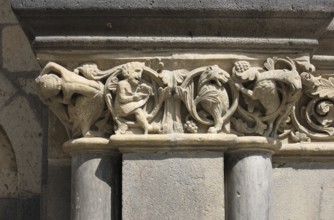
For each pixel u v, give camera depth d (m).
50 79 4.51
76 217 4.55
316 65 4.78
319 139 4.77
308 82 4.61
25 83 5.40
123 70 4.51
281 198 4.76
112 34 4.51
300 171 4.78
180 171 4.49
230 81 4.52
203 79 4.50
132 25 4.49
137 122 4.51
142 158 4.50
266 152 4.60
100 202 4.54
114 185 4.57
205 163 4.50
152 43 4.50
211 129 4.50
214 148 4.50
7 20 5.45
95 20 4.49
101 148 4.56
